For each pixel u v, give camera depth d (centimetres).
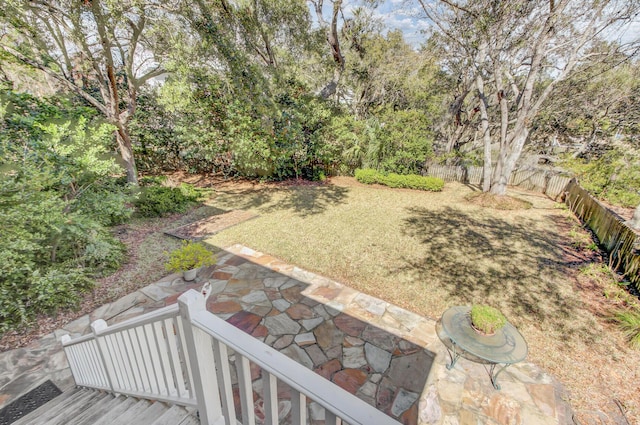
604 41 834
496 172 1007
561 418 286
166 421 179
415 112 1220
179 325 157
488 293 496
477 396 307
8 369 339
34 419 258
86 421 230
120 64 844
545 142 1777
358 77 1608
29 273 429
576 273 559
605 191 973
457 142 1812
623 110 1298
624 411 295
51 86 916
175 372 179
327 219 840
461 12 876
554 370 344
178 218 830
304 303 456
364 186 1214
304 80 1245
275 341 377
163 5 682
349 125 1273
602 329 413
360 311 440
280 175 1241
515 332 345
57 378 332
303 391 95
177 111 1036
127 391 230
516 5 727
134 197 638
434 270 568
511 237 729
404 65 1504
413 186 1161
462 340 330
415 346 373
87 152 532
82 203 536
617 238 609
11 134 592
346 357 353
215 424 163
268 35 1033
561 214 902
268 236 715
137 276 527
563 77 824
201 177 1287
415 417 284
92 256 511
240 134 1030
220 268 561
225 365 138
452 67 1352
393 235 734
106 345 227
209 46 824
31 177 430
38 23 655
